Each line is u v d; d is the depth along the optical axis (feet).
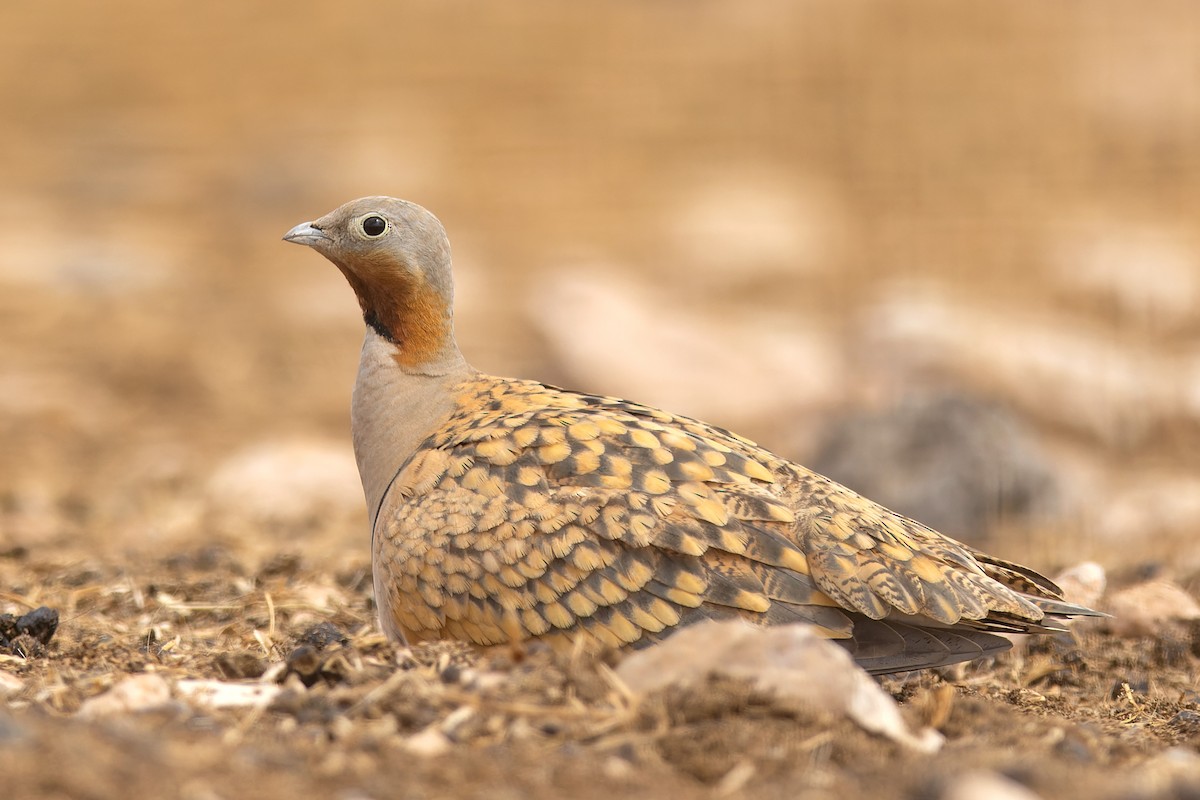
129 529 39.99
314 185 84.43
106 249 76.13
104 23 106.63
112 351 63.00
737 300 69.92
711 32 104.94
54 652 23.62
